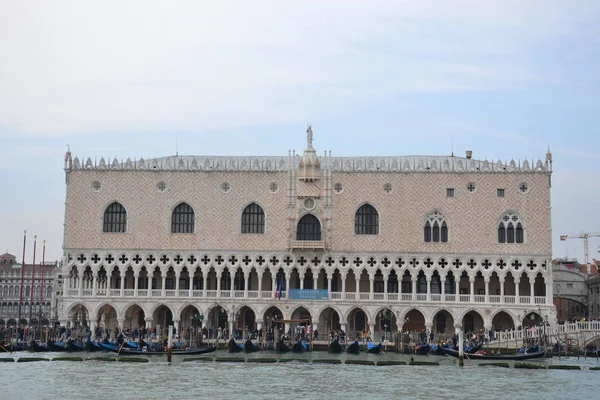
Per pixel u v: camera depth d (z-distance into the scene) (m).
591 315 170.12
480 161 138.00
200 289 136.12
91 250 133.38
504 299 129.12
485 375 87.38
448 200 132.12
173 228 134.25
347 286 136.12
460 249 130.75
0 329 126.12
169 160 143.38
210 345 121.06
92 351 111.31
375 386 77.81
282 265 132.38
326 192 133.25
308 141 136.00
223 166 140.88
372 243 131.88
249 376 84.31
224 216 133.88
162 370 88.62
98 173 135.38
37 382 77.81
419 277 134.25
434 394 73.00
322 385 78.12
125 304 131.75
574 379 84.31
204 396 70.44
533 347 108.56
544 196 131.00
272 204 133.88
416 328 133.62
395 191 132.88
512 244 130.38
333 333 124.50
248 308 135.88
